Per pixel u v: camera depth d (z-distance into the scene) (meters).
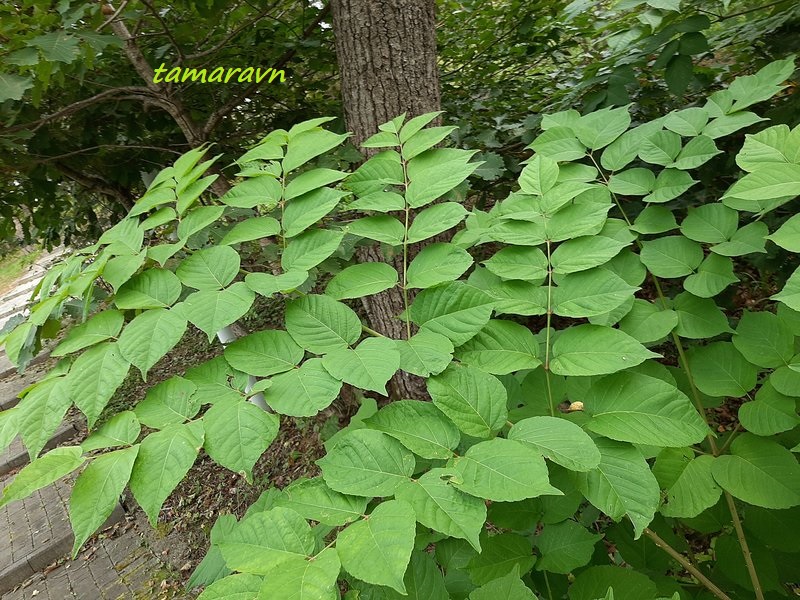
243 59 2.95
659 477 1.00
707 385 1.12
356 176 1.27
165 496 0.75
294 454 3.50
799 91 2.00
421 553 0.98
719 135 1.18
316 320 1.04
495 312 1.10
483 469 0.78
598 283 1.04
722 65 2.83
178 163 1.31
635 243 1.70
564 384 1.17
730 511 1.15
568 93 2.98
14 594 3.19
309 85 3.16
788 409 0.99
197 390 0.95
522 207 1.19
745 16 2.59
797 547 1.07
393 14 2.16
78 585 3.13
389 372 0.89
